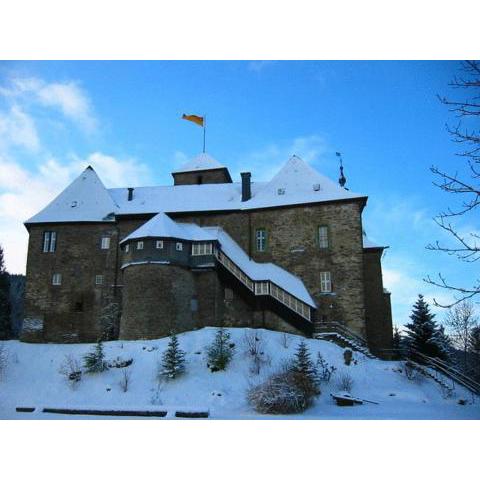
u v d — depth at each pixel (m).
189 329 33.22
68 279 38.97
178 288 33.22
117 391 25.39
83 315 38.16
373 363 29.55
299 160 41.59
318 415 19.86
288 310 34.09
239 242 38.47
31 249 39.91
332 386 25.69
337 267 36.16
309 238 37.22
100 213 40.56
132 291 33.00
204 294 34.12
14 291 66.00
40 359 30.97
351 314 35.09
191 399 23.97
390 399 24.27
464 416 19.30
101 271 38.94
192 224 37.84
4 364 29.61
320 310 35.56
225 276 35.03
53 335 37.94
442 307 9.59
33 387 26.78
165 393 24.84
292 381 22.11
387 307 39.22
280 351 29.11
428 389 25.98
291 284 35.75
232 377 25.94
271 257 37.56
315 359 28.64
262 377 25.86
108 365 28.03
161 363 27.38
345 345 32.00
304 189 39.06
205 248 34.59
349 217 36.91
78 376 26.81
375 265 39.88
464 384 26.33
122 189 44.59
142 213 39.56
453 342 44.28
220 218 39.25
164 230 34.00
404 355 35.03
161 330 31.92
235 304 34.94
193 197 41.84
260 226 38.47
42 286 39.03
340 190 38.09
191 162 49.75
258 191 41.12
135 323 32.28
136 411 19.38
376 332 38.47
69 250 39.56
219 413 20.72
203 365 27.31
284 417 19.02
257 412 20.73
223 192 41.97
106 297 38.31
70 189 42.69
